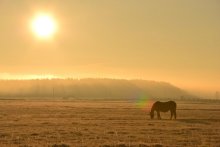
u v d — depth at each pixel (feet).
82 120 191.83
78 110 304.09
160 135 126.41
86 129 144.77
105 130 140.97
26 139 114.32
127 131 138.00
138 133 132.16
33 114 242.99
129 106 410.93
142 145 101.50
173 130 142.61
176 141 111.96
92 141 110.42
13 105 412.16
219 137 122.11
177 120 196.54
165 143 107.65
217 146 102.47
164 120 195.62
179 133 132.98
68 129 144.66
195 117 227.40
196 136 124.47
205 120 197.47
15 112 267.18
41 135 124.57
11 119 196.54
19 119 197.16
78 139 115.34
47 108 337.52
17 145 101.04
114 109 325.21
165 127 154.30
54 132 133.39
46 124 166.81
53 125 162.50
